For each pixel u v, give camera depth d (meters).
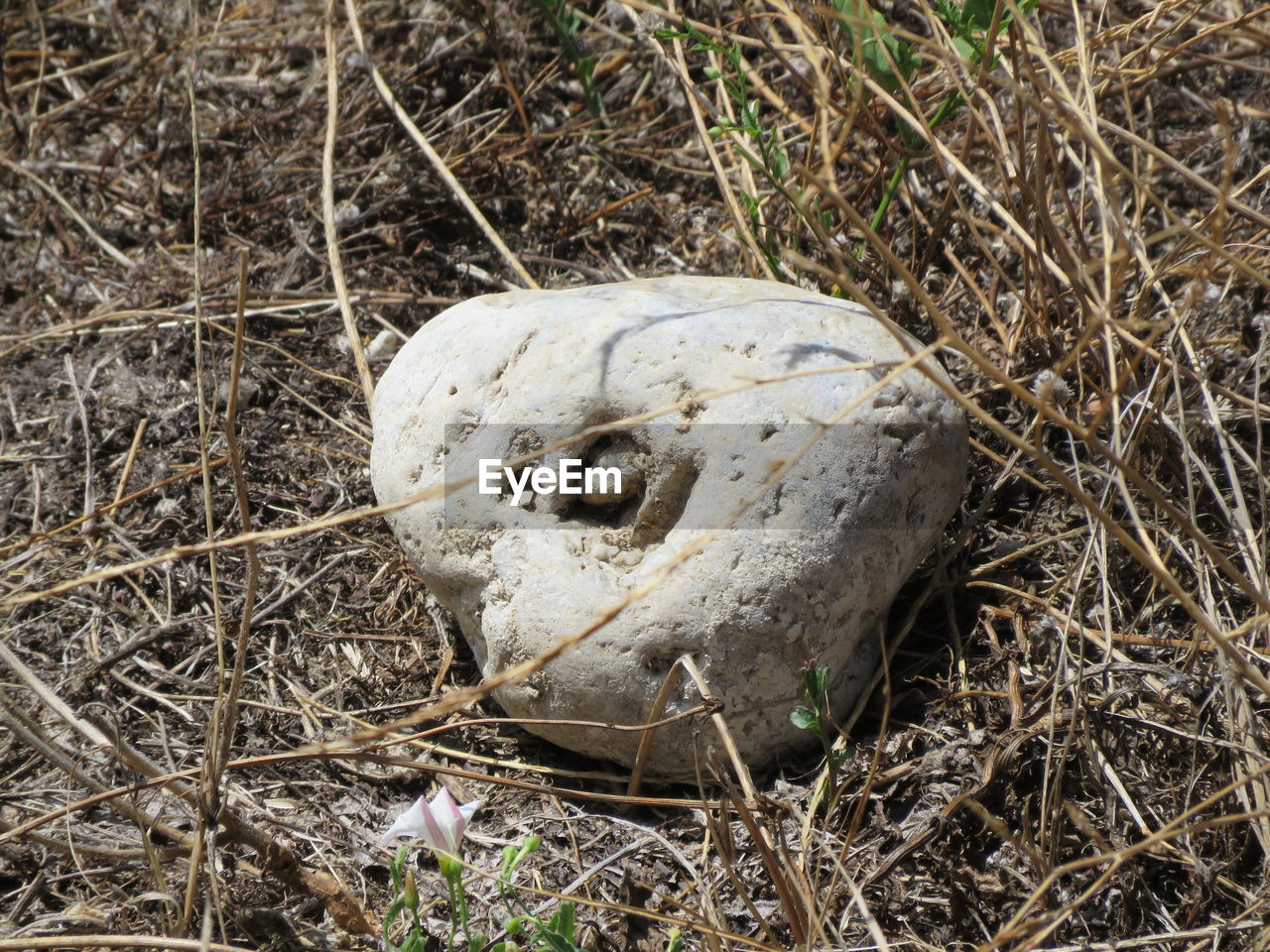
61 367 3.50
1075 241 3.08
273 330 3.57
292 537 2.98
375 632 2.76
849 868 2.10
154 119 4.25
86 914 2.08
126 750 2.04
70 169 4.18
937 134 3.42
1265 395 2.78
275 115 4.20
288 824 2.29
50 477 3.16
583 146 4.00
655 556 2.23
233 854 2.22
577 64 4.02
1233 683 2.12
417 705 2.57
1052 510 2.67
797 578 2.17
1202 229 2.52
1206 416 2.63
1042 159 2.39
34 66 4.64
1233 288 2.91
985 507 2.54
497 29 4.14
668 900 2.07
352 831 2.29
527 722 2.14
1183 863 2.06
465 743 2.48
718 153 3.84
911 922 2.04
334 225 3.51
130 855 2.07
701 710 2.04
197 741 2.50
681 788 2.31
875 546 2.23
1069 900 2.03
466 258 3.71
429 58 4.16
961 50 2.60
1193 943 1.97
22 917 2.12
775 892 2.08
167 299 3.66
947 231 3.30
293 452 3.22
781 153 2.85
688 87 3.26
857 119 2.93
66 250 3.96
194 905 2.09
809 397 2.22
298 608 2.83
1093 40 2.73
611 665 2.19
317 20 4.49
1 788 2.39
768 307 2.35
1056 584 2.46
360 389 3.38
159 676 2.64
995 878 2.07
